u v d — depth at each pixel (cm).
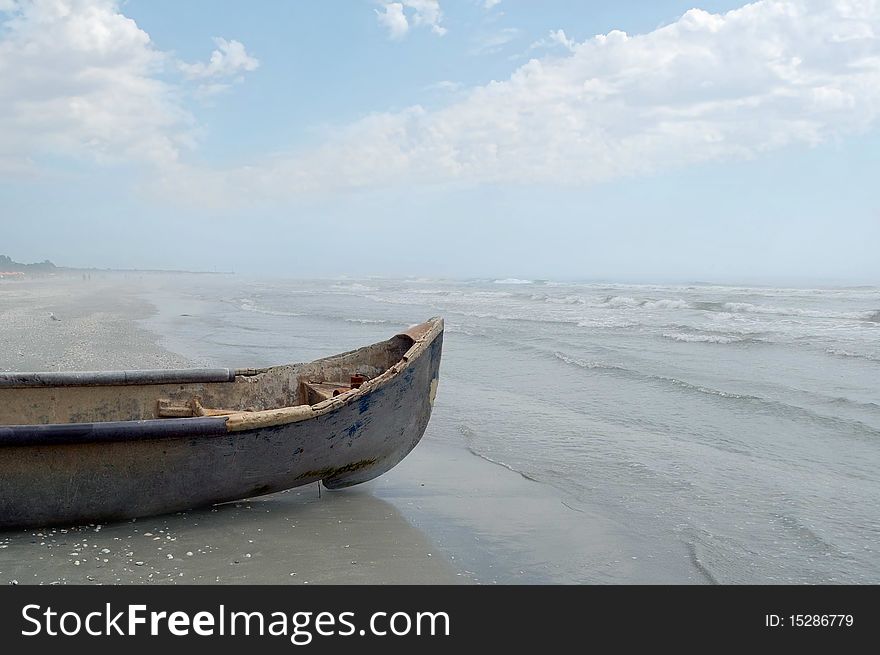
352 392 616
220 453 567
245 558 517
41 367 1383
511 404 1072
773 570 501
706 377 1245
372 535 569
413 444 700
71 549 520
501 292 4828
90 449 531
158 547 530
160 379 698
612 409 1024
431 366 698
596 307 3155
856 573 494
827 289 4409
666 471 729
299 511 625
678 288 4938
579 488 685
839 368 1332
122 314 3025
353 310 3203
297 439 594
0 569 485
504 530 582
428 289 5872
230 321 2608
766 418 948
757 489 669
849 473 712
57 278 13262
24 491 523
